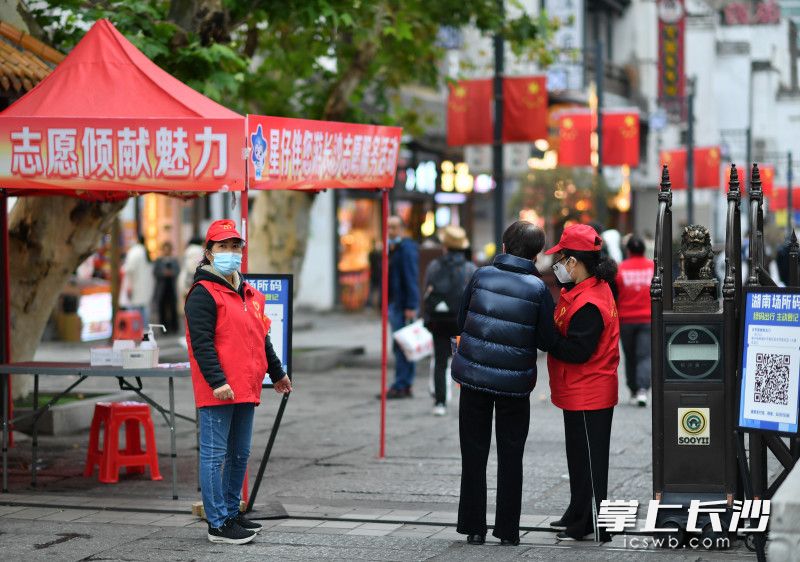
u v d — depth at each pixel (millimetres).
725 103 108438
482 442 12320
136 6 18562
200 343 12023
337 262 54781
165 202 48156
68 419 19641
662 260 12102
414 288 24406
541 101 30422
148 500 14523
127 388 14703
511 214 50812
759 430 11320
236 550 12109
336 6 21812
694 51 90125
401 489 15258
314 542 12430
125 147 13094
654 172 77312
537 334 12094
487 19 29281
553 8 59062
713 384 11945
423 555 11836
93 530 13023
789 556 7898
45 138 13242
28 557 11867
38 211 19594
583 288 12242
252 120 13094
